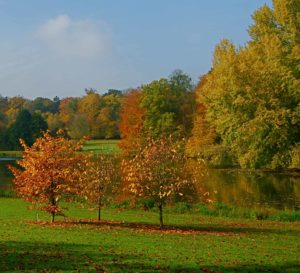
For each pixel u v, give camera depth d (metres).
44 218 28.02
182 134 74.62
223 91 39.56
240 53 41.38
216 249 18.42
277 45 36.41
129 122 80.19
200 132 63.34
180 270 14.51
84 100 132.88
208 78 52.72
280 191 41.47
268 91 35.97
